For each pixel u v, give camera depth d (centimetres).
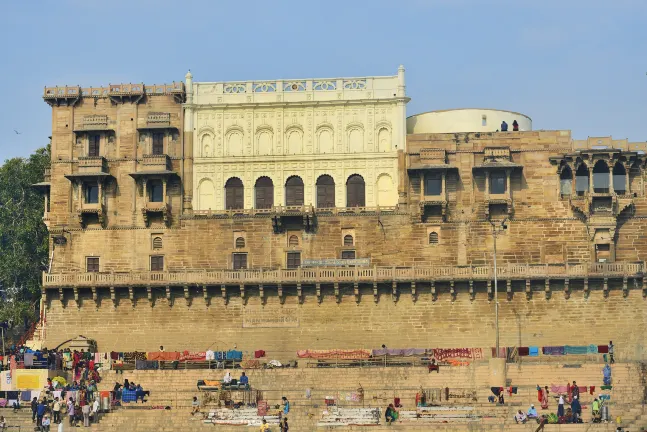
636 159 9600
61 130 10206
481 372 8500
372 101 9906
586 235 9581
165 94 10119
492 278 9431
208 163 10000
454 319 9500
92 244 10025
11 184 12050
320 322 9600
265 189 9962
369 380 8575
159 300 9781
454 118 10100
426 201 9644
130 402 8400
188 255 9912
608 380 8425
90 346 9700
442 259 9656
